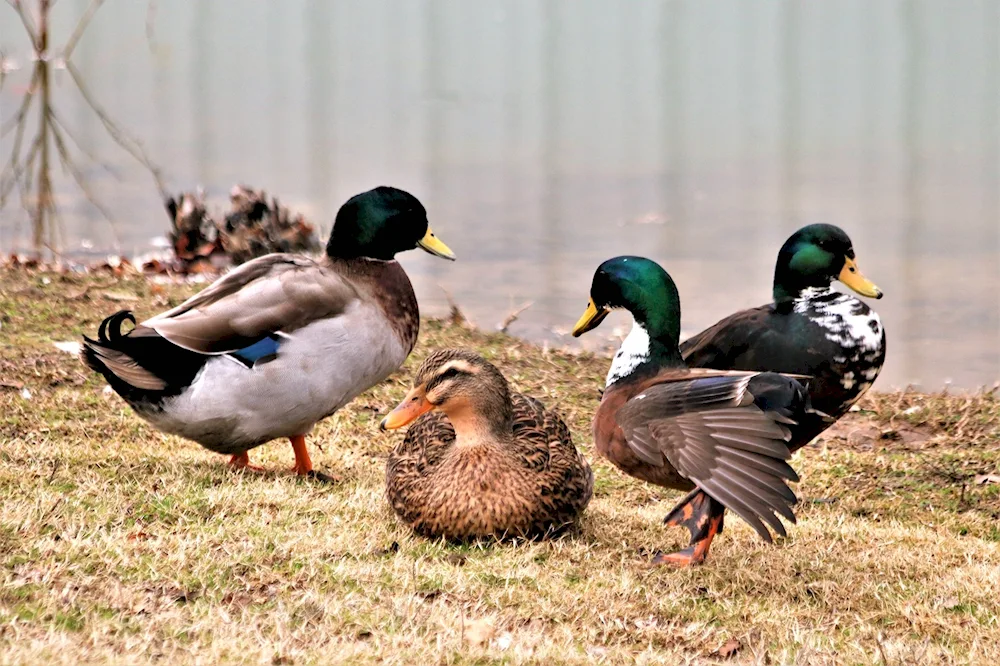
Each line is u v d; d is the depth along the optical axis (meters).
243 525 8.67
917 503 11.17
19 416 11.57
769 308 10.45
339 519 9.05
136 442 11.16
